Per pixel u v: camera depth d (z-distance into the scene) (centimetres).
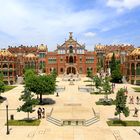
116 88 10744
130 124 4694
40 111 5250
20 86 11819
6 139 3856
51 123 4784
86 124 4634
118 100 4803
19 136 4003
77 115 5159
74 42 17338
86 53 17438
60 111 5597
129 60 13325
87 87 10900
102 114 5603
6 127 4519
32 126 4584
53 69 17325
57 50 17375
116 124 4681
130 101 7044
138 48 13388
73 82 13525
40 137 3947
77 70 17312
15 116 5406
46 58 17475
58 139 3841
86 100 7588
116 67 14662
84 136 3988
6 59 13400
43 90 6744
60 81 14225
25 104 4959
